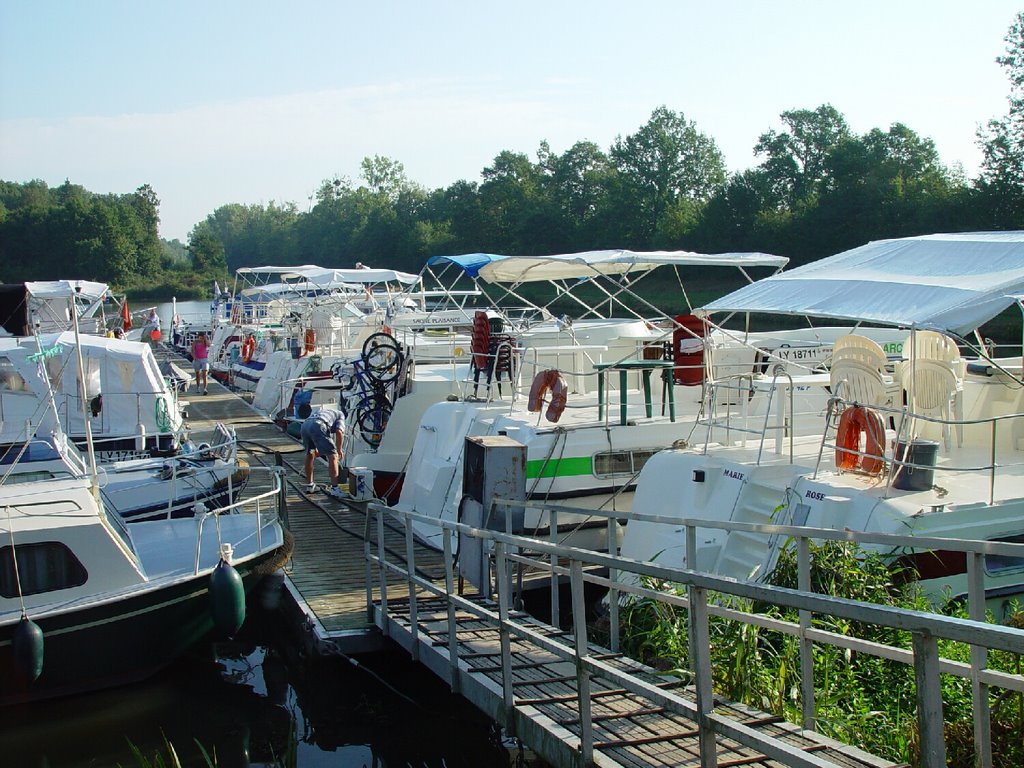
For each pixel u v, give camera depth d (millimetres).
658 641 6973
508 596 7266
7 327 17750
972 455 9219
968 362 10742
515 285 14703
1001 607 7516
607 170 69938
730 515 8758
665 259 11742
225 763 7836
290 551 10453
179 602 9117
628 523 9891
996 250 8266
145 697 8961
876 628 6613
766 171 58219
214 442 14586
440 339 18125
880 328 16328
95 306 22406
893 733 5508
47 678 8469
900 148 51844
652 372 14117
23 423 13938
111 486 12352
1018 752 4738
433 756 8016
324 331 24344
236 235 139875
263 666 9875
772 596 3637
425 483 12406
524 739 5879
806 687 5336
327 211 99438
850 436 8297
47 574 8586
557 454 10828
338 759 7973
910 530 7250
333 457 14789
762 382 10234
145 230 102438
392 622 8438
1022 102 40656
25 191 136250
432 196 87938
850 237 47844
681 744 5250
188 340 41000
